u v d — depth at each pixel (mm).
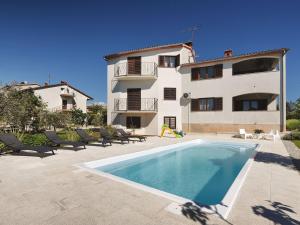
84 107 41875
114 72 22391
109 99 22750
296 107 29297
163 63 21578
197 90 21266
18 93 13547
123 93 22062
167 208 3773
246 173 6176
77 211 3643
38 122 15500
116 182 5172
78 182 5152
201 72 21328
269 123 18219
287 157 8766
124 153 9328
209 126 20688
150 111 20516
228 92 19906
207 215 3533
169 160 10375
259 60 21219
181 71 22016
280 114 17812
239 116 19406
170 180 7137
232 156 11438
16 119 12531
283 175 6031
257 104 20953
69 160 7590
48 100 35500
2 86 12117
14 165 6777
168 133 20078
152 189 4715
